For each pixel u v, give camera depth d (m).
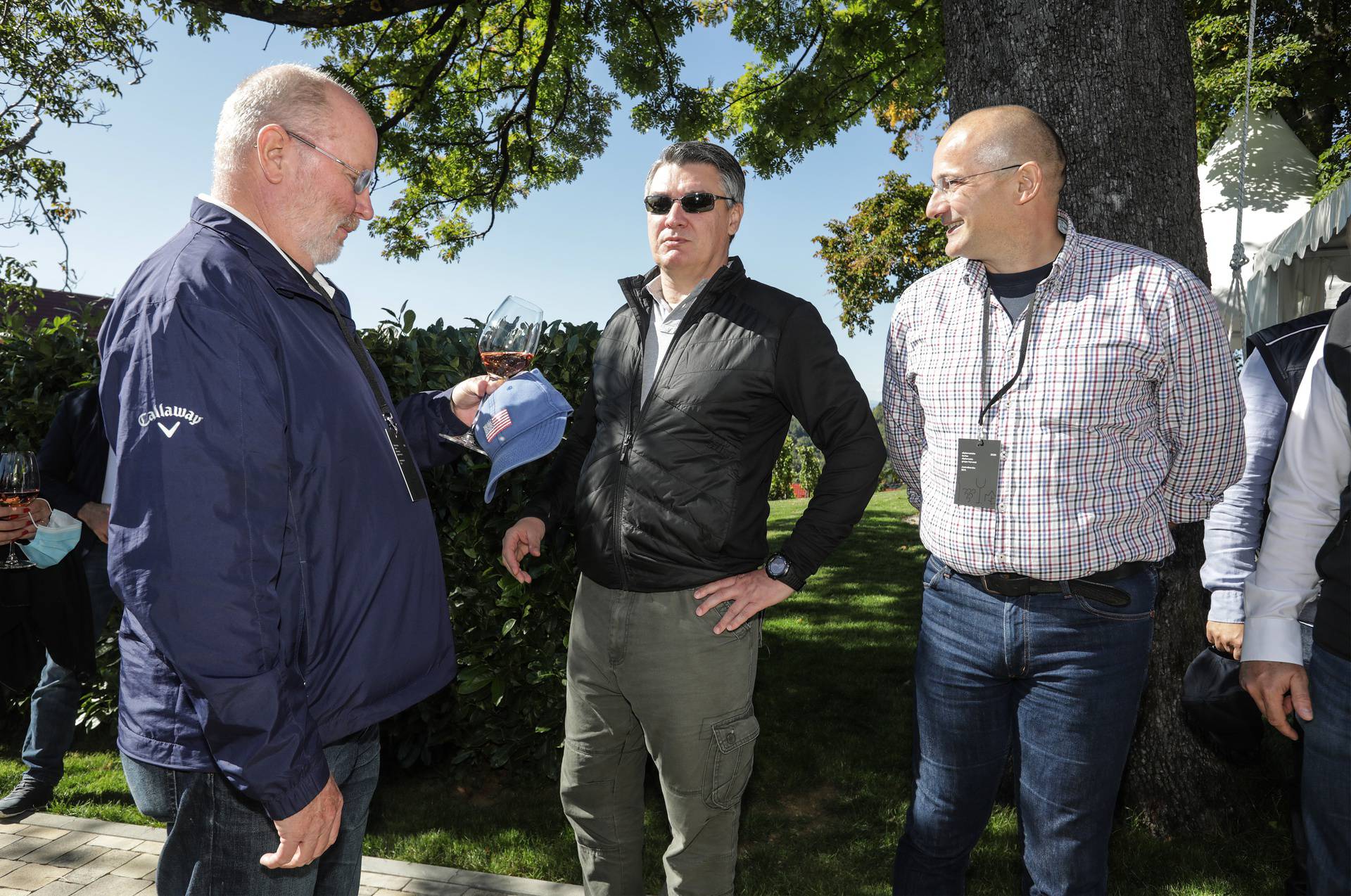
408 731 3.61
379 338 3.51
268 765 1.31
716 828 2.12
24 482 2.53
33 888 2.69
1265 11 9.88
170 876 1.51
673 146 2.19
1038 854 1.90
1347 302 1.62
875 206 18.56
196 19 6.07
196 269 1.39
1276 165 6.55
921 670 2.06
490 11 9.84
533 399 1.93
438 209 11.72
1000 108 1.87
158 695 1.43
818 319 2.12
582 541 2.20
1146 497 1.79
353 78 9.16
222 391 1.33
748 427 2.08
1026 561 1.78
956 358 1.91
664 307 2.27
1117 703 1.79
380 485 1.60
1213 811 3.02
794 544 2.04
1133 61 2.83
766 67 10.32
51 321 4.35
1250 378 2.15
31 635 2.81
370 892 2.72
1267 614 1.73
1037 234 1.84
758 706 4.55
